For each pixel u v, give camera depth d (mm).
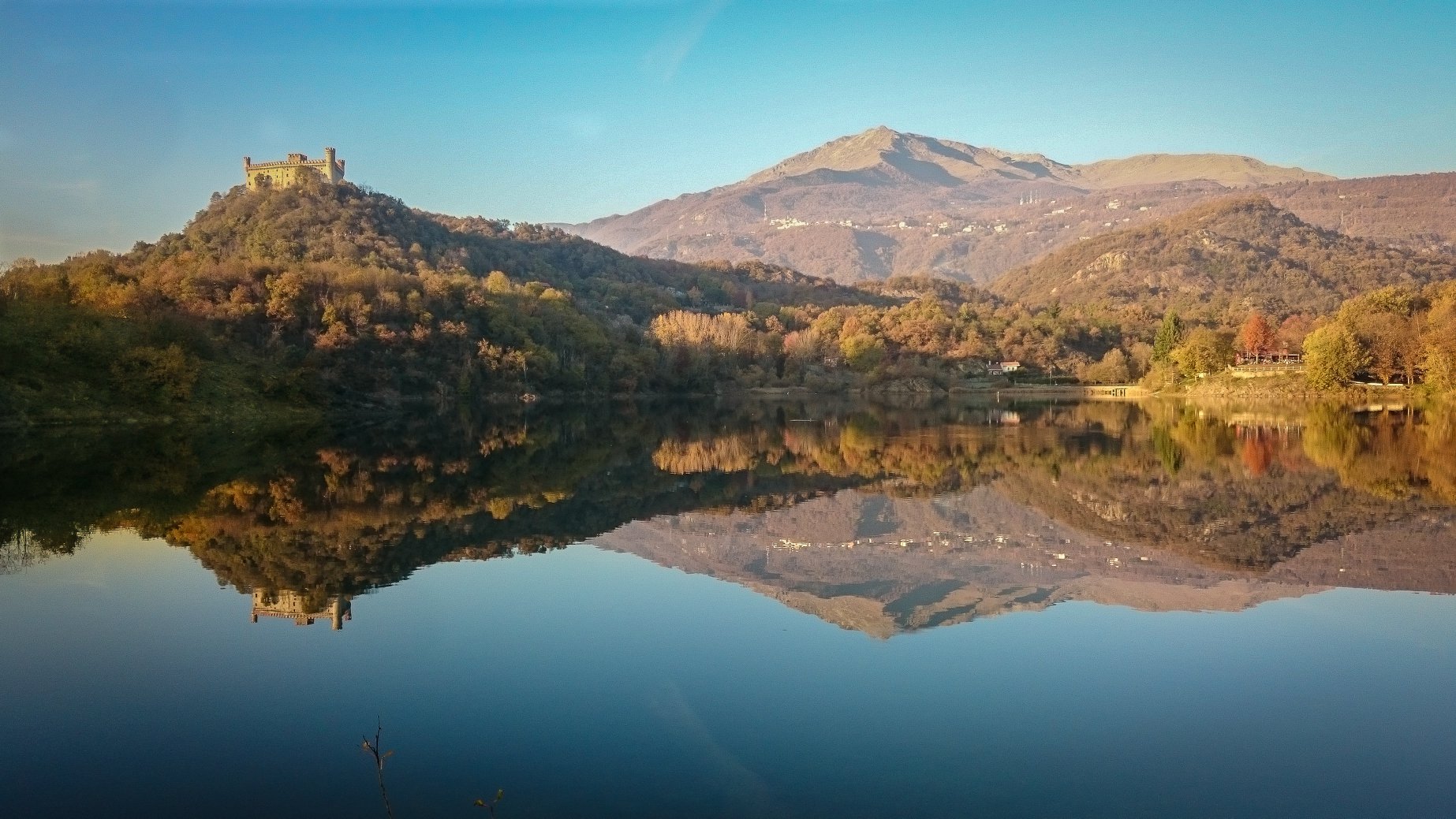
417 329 125000
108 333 86750
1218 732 17234
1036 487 49938
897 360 190250
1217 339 158000
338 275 124625
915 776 15500
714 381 169125
